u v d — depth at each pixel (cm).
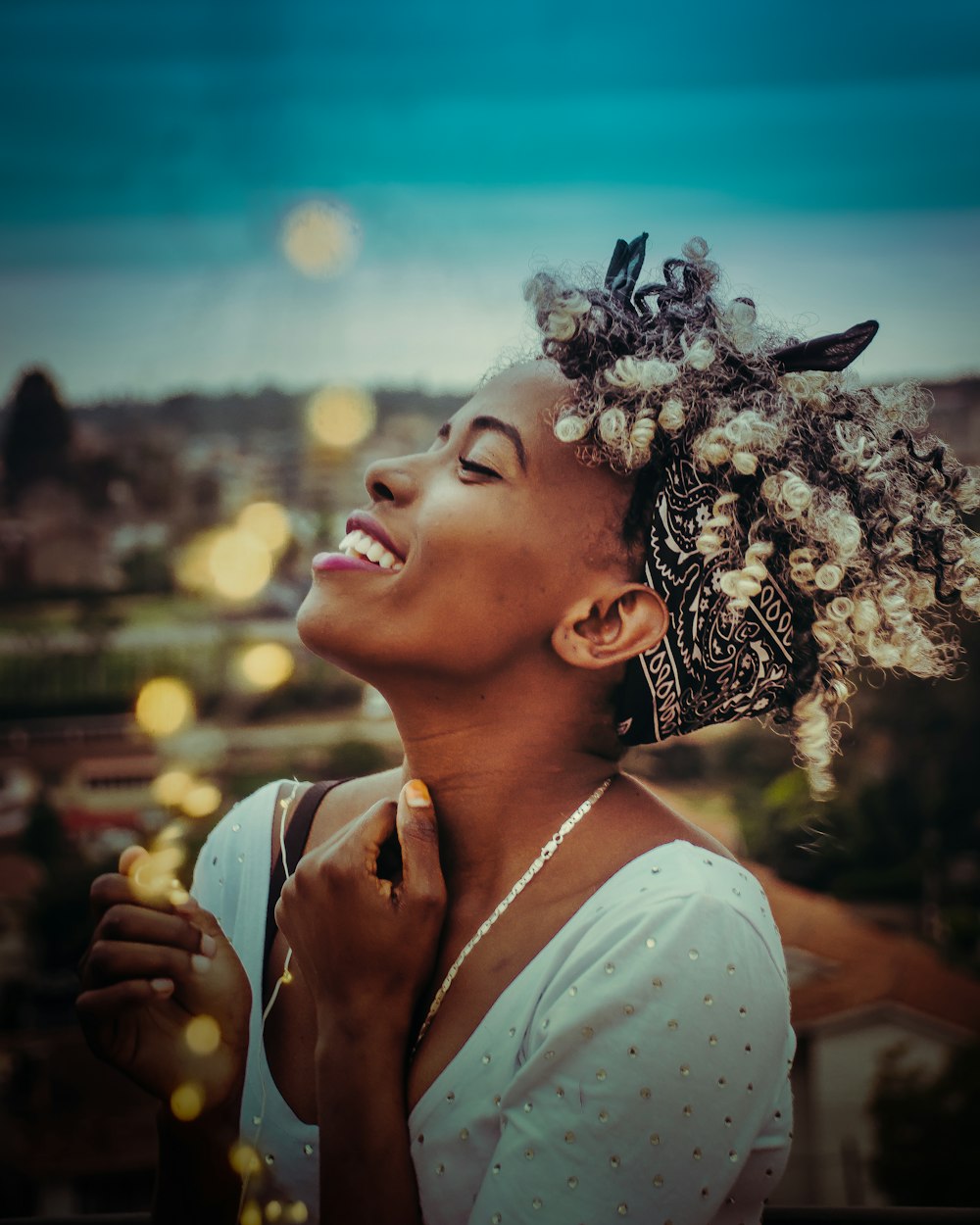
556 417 108
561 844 110
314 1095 112
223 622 1536
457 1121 102
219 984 115
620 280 117
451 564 105
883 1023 1219
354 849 104
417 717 112
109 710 1634
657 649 111
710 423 111
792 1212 138
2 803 1509
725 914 100
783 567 115
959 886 1368
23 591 1819
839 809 1441
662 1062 95
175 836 119
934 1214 137
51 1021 1314
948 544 123
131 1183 1204
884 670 124
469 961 108
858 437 117
